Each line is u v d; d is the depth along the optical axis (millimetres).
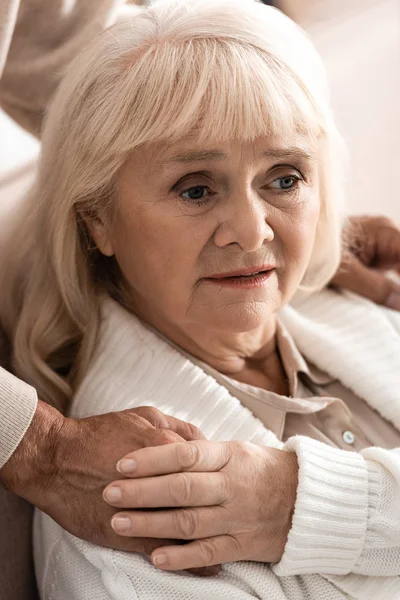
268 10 919
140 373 960
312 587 843
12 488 812
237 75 831
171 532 771
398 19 2135
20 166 1205
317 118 913
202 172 858
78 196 937
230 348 1001
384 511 831
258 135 842
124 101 858
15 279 1088
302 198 910
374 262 1307
